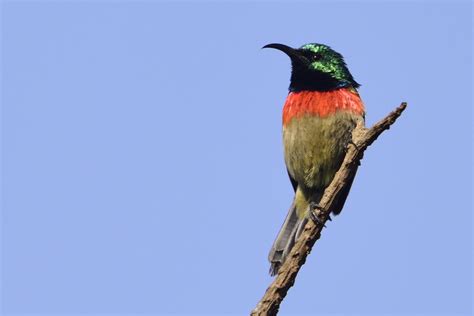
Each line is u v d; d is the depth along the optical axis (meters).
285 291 10.23
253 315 9.98
